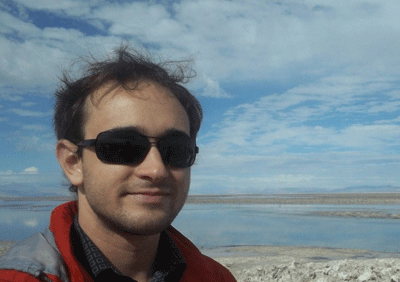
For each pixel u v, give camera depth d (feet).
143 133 1.55
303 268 8.73
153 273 1.77
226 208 49.52
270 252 14.85
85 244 1.60
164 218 1.56
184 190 1.67
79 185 1.66
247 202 71.87
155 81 1.67
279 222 28.14
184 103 1.76
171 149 1.59
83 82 1.65
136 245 1.63
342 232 21.89
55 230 1.50
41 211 41.27
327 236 20.20
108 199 1.51
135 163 1.51
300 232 21.77
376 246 16.79
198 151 1.95
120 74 1.62
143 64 1.70
